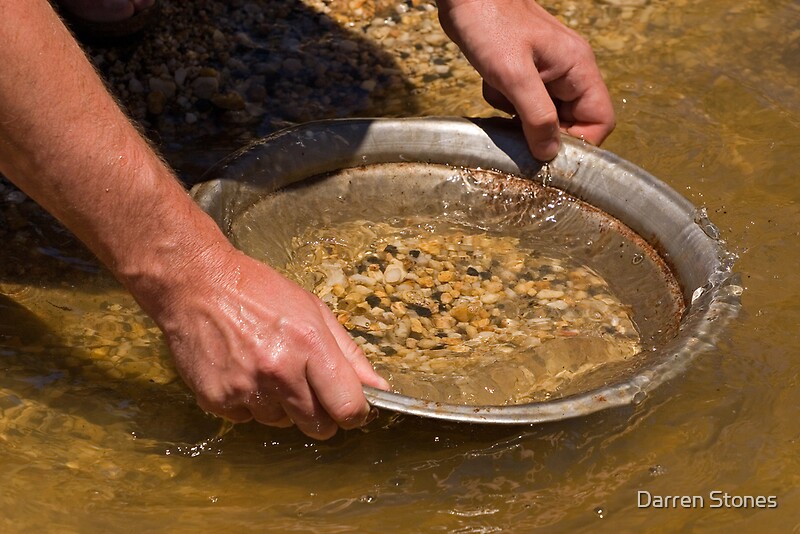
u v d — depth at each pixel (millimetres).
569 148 2330
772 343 1979
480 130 2395
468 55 2320
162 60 3080
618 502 1671
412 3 3477
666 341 2008
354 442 1789
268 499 1704
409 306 2219
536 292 2254
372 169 2408
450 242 2404
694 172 2627
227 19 3301
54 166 1527
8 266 2301
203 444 1830
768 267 2248
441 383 1910
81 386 1980
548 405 1690
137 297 1649
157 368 2041
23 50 1467
